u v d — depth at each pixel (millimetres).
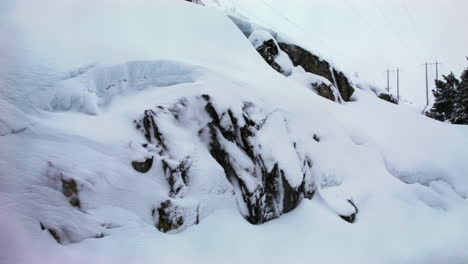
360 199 6406
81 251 3051
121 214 3693
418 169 8305
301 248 4738
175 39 7539
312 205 5734
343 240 5195
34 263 2635
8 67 4285
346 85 11836
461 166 9398
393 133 9391
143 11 7672
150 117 4883
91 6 6613
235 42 9281
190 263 3676
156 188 4195
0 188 3027
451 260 5520
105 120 4645
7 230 2740
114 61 5469
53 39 5238
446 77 26641
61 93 4531
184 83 5898
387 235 5746
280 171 5555
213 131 5441
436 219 6840
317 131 7238
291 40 12055
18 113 3814
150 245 3582
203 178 4723
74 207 3414
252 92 6602
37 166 3414
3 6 5336
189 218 4230
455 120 23391
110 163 4016
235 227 4562
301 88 9203
